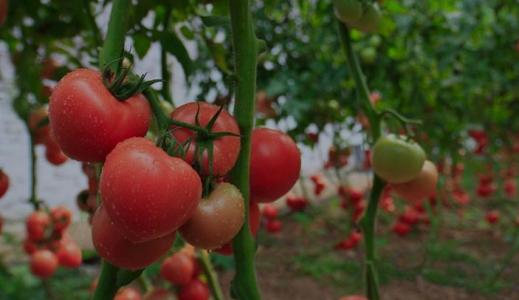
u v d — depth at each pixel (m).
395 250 2.99
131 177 0.31
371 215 0.68
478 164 2.83
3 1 0.55
